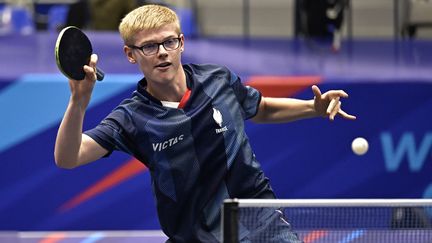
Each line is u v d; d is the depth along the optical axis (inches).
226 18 852.0
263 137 482.6
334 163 486.3
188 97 262.8
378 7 840.9
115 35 719.1
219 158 261.0
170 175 260.2
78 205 475.2
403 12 791.7
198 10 852.6
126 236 468.4
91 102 474.0
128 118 261.7
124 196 475.8
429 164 487.5
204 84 267.1
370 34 839.7
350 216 255.6
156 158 260.4
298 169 485.1
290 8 852.0
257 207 243.1
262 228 247.1
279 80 489.1
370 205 236.8
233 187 262.8
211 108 263.7
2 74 507.2
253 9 855.1
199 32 850.1
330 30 757.3
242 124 269.1
